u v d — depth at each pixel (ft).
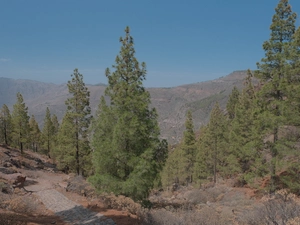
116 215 37.93
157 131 50.24
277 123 54.54
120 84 49.21
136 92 50.11
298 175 55.31
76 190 63.16
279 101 55.67
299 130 53.21
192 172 133.49
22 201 45.85
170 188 132.87
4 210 39.65
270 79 61.26
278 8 58.75
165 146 51.42
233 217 40.75
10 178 67.00
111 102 51.42
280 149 55.01
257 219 31.12
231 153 106.93
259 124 60.23
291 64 53.47
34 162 131.95
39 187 72.54
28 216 39.11
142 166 45.21
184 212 41.27
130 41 51.34
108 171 49.06
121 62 51.21
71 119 97.86
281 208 28.84
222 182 108.17
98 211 41.32
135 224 33.22
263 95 60.13
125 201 42.88
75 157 99.66
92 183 47.60
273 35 59.41
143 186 46.55
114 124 50.01
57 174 121.08
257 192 69.26
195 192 85.15
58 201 51.70
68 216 40.42
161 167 50.90
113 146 46.62
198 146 146.82
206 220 33.47
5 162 100.73
